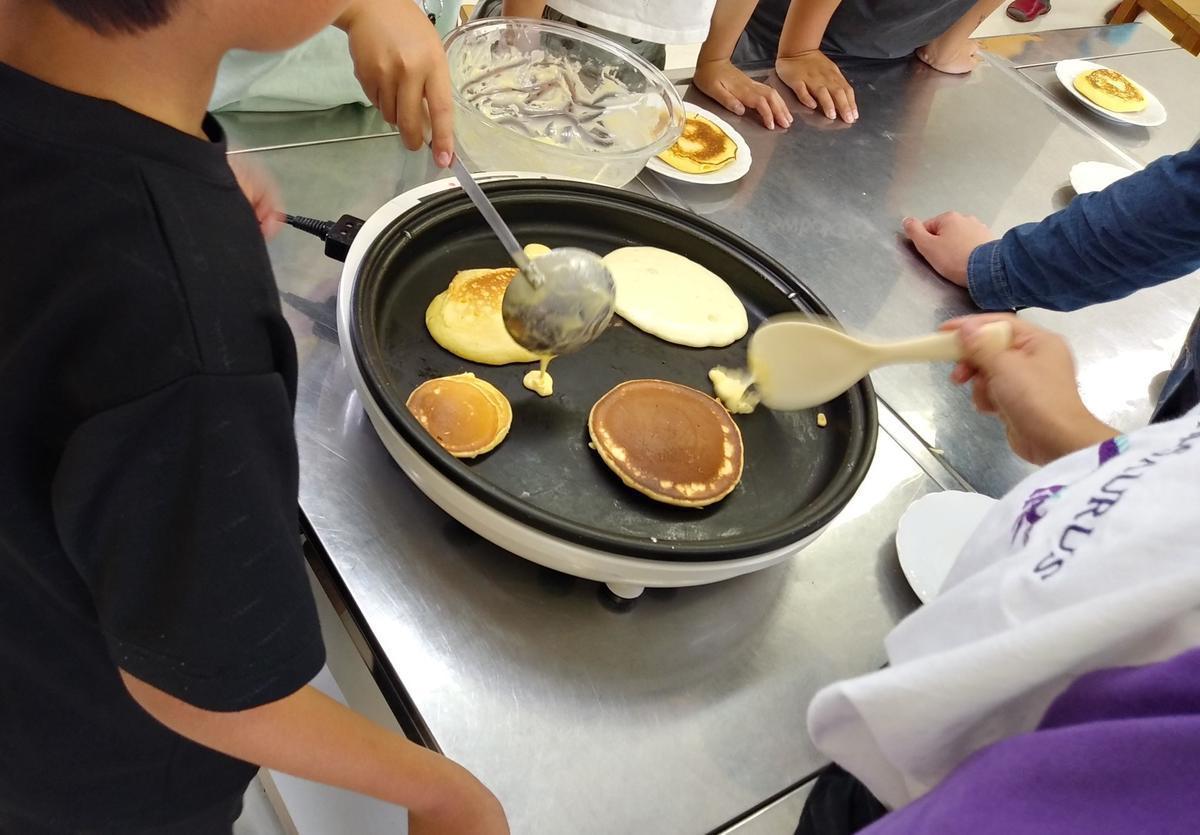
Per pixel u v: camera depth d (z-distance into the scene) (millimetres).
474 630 603
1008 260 1045
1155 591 330
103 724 568
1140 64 1784
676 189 1088
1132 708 326
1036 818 306
